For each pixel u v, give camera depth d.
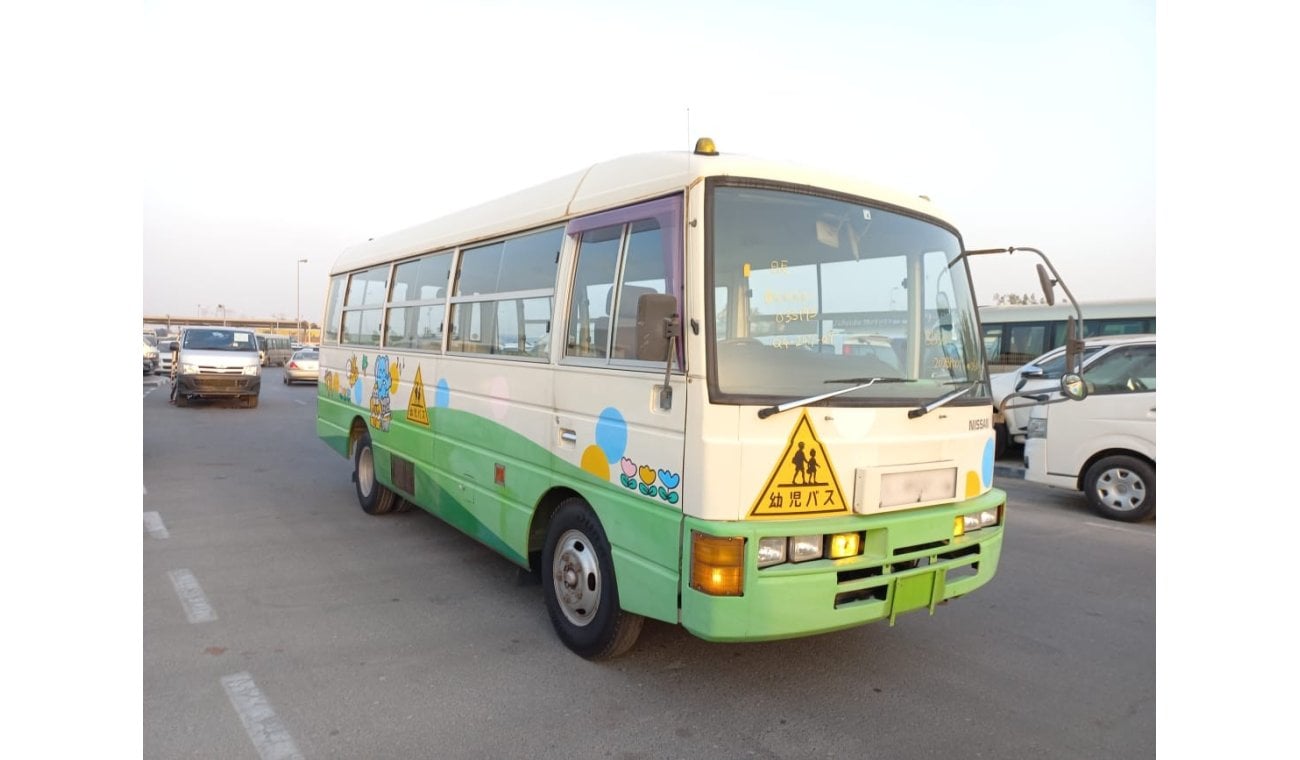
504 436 4.90
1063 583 5.78
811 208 3.73
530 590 5.36
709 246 3.39
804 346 3.61
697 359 3.32
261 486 8.95
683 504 3.37
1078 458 8.12
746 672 4.09
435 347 6.00
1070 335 4.04
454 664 4.12
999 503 4.09
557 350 4.38
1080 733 3.52
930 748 3.36
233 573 5.63
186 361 17.67
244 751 3.23
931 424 3.80
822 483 3.41
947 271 4.26
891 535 3.50
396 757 3.22
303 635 4.49
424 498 6.07
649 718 3.57
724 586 3.20
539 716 3.58
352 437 7.85
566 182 4.62
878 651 4.42
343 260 8.37
